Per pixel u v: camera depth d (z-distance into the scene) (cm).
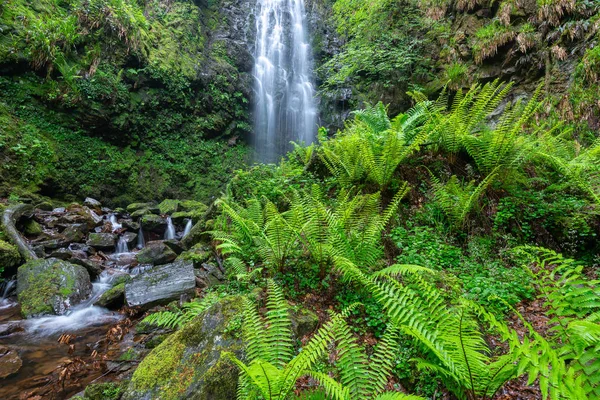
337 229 399
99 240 800
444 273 416
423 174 594
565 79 854
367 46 1288
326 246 388
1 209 714
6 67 945
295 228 425
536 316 360
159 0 1496
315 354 222
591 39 827
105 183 1096
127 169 1152
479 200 537
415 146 525
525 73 969
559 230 495
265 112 1658
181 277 521
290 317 343
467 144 556
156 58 1273
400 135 516
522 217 516
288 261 451
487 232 506
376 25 1344
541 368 172
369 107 721
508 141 513
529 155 529
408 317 259
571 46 867
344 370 239
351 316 364
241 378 248
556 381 166
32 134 959
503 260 465
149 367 300
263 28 1800
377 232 407
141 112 1228
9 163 892
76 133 1062
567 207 507
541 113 858
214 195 1323
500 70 1027
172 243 727
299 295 401
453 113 585
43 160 960
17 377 343
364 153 525
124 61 1187
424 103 638
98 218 938
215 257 603
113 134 1150
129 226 918
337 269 416
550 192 555
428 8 1262
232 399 259
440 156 619
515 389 271
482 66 1069
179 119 1334
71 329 455
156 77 1245
